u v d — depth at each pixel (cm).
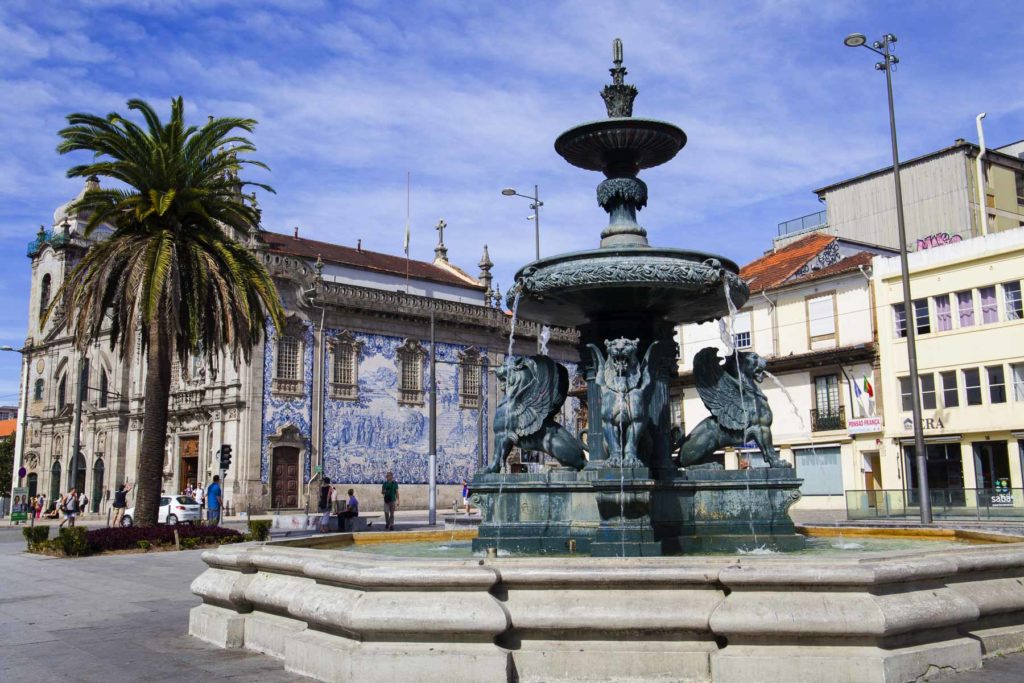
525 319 1083
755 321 3872
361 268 4872
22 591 1330
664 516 933
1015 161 4412
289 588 740
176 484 4641
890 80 2647
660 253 934
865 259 3556
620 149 1038
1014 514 2398
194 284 2222
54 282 6050
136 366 5172
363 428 4572
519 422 1016
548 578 612
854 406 3447
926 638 622
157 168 2231
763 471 959
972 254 3147
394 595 618
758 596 592
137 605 1147
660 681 596
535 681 605
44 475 5831
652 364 999
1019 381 3008
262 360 4256
